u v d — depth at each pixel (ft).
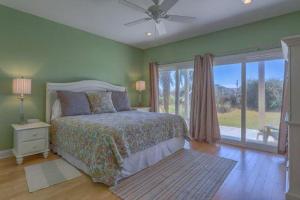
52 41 11.28
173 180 7.23
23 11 10.01
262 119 11.33
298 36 5.08
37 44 10.65
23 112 10.18
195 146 11.86
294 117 5.29
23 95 10.03
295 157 5.29
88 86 12.91
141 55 17.76
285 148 10.09
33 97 10.57
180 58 14.97
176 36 13.97
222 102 13.00
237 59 12.14
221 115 13.08
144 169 8.22
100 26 12.13
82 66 12.92
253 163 8.95
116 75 15.40
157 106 16.35
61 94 10.78
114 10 9.84
